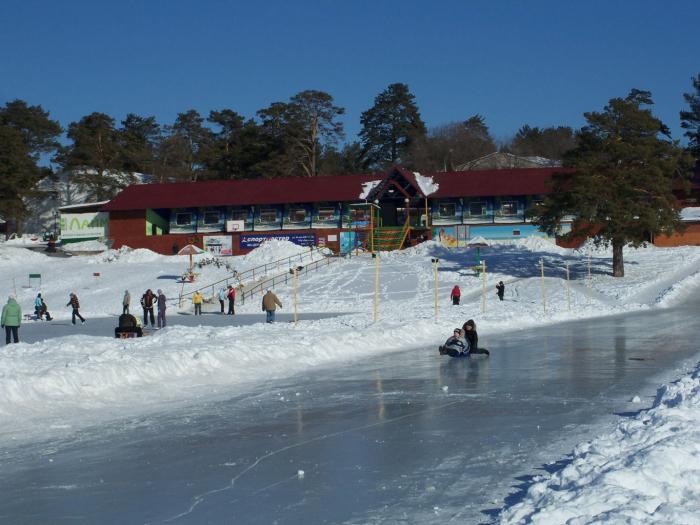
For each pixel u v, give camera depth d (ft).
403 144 416.05
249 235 285.02
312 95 370.32
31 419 45.62
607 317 130.11
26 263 251.80
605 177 201.36
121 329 91.97
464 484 30.53
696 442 29.45
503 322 115.44
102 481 32.53
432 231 280.92
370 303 169.89
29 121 379.35
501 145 490.90
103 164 367.45
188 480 32.40
